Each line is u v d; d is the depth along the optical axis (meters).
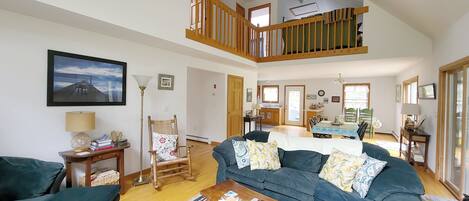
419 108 4.40
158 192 2.90
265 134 3.29
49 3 1.98
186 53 4.07
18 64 2.24
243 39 5.22
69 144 2.65
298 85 9.49
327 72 6.73
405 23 4.00
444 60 3.24
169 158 3.24
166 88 3.87
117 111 3.15
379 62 4.68
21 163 1.96
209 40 4.00
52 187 1.93
